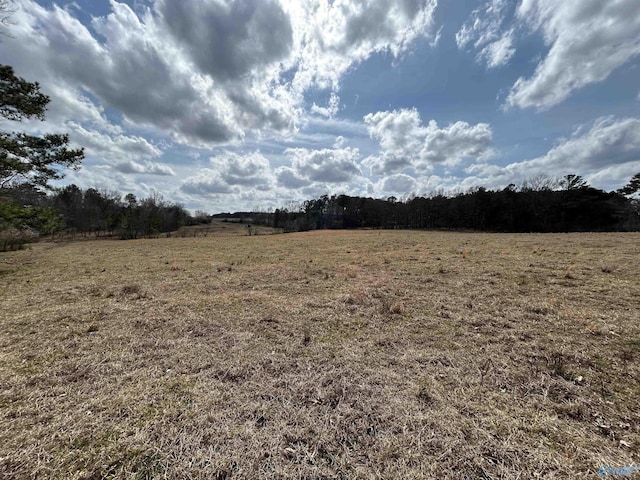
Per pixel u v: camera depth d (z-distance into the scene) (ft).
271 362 10.55
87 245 76.48
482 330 13.17
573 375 9.20
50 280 26.96
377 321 14.76
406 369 9.91
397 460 6.06
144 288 23.03
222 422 7.28
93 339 12.82
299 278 26.22
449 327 13.70
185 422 7.28
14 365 10.41
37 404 8.07
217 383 9.15
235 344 12.23
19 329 14.11
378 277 25.13
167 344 12.26
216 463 6.01
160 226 134.92
